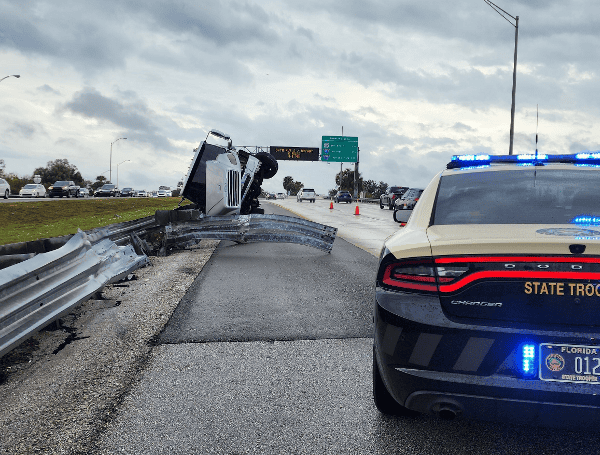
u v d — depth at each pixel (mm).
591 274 2408
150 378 4020
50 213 24156
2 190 45375
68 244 5180
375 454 2865
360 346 4797
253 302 6621
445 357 2574
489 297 2543
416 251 2713
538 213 3094
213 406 3504
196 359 4449
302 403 3549
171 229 11922
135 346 4809
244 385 3869
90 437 3088
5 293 3922
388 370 2750
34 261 4383
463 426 3203
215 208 15773
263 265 10023
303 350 4684
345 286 7742
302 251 12555
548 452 2865
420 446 2949
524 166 3752
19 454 2906
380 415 3359
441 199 3439
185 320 5703
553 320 2459
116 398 3646
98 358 4488
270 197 106188
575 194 3271
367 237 16375
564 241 2471
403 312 2680
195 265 10039
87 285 5609
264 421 3279
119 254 7301
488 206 3242
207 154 16234
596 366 2396
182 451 2914
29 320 4258
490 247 2549
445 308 2617
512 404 2471
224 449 2934
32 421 3311
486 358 2510
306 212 37031
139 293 7211
